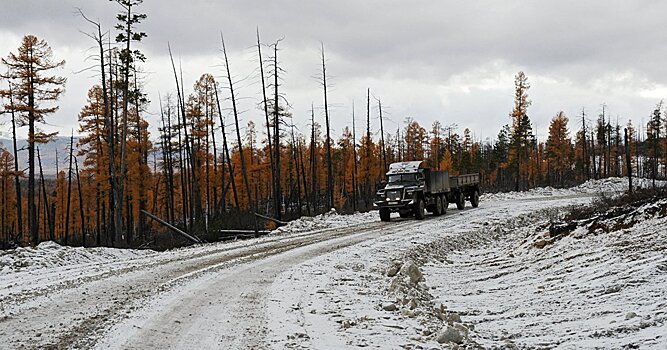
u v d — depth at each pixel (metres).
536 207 31.58
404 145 72.62
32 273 13.55
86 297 10.15
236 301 9.83
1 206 48.91
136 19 24.66
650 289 9.05
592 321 8.30
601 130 77.62
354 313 9.14
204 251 18.16
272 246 19.12
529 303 10.32
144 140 37.72
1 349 6.79
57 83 29.47
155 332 7.64
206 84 39.44
